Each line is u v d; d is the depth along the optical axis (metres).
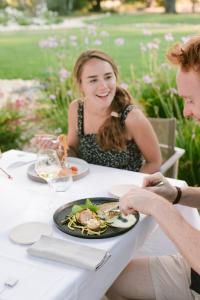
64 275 1.15
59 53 4.00
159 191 1.59
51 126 3.97
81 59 2.28
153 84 3.61
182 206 1.75
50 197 1.67
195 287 1.42
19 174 1.92
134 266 1.56
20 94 4.09
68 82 3.85
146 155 2.26
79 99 2.40
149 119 2.57
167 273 1.51
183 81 1.28
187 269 1.52
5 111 4.09
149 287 1.51
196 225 1.78
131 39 3.81
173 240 1.26
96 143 2.29
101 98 2.21
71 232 1.35
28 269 1.17
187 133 3.49
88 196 1.68
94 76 2.21
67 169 1.72
